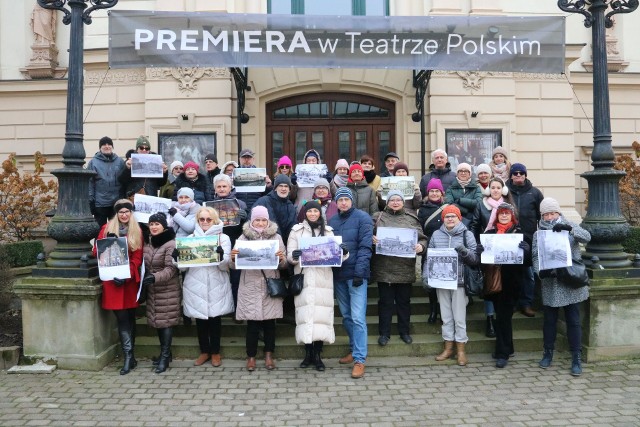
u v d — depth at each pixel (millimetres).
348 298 5945
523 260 5840
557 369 5859
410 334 6695
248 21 7203
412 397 5129
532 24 7355
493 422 4578
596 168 6387
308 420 4637
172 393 5234
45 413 4766
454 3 10219
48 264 6023
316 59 7309
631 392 5203
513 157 10148
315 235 5719
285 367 5992
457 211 5965
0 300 6984
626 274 6094
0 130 11781
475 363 6066
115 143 10211
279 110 10492
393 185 6922
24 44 11852
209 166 7508
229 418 4680
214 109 9984
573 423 4547
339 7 10422
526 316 6922
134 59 7082
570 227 5672
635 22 12195
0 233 10039
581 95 11789
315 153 7434
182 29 7129
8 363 5898
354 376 5633
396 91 10266
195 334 6664
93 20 10312
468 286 5828
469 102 10109
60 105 11773
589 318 6059
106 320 6148
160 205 6484
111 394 5203
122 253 5617
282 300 5852
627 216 10625
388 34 7320
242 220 6625
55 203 10820
